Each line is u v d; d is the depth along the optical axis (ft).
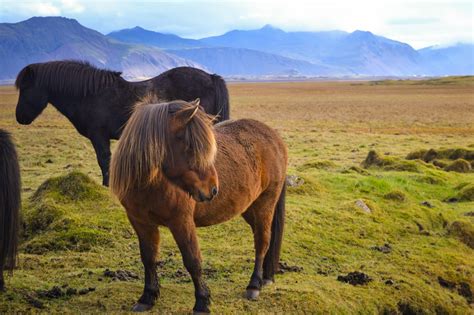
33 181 42.70
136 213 17.67
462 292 26.99
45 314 18.58
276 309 20.31
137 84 35.78
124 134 17.12
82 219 29.48
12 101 197.67
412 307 24.08
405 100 217.77
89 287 21.22
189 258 17.67
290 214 32.14
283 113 152.87
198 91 36.17
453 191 44.16
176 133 16.43
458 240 33.27
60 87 34.81
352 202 35.86
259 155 21.15
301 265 26.20
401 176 46.96
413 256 29.04
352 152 69.10
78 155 59.62
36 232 29.04
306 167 50.78
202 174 16.44
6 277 21.59
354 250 29.17
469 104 187.83
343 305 21.97
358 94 281.33
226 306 20.01
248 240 28.66
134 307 19.01
